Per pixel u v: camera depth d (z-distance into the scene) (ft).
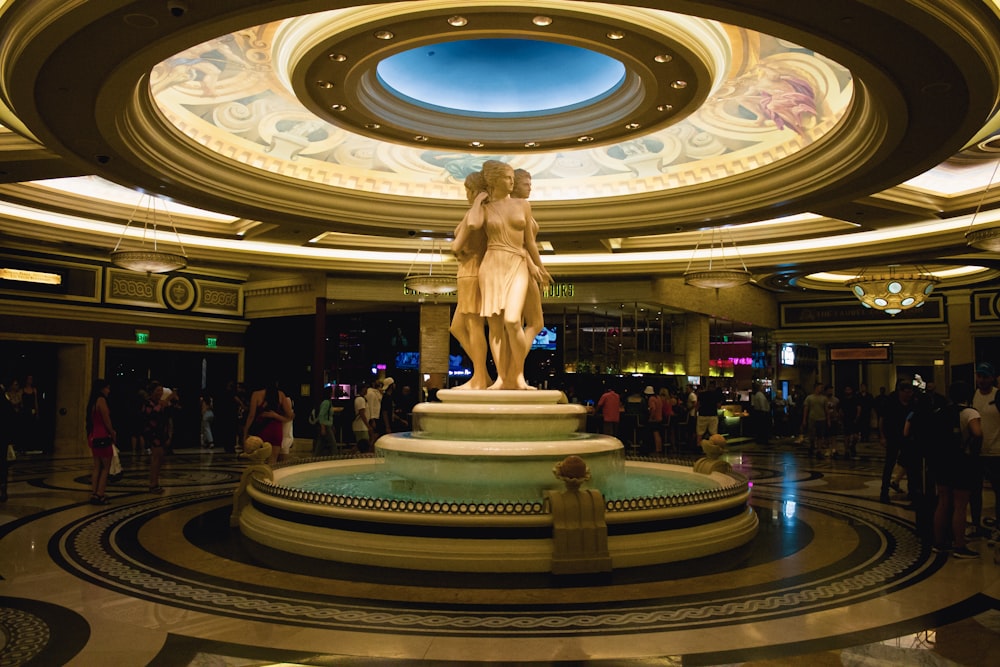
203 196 33.58
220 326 59.88
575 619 14.49
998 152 31.42
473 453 21.58
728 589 16.70
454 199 40.09
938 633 13.74
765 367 78.02
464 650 12.74
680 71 23.97
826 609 15.24
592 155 37.86
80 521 24.90
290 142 35.24
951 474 20.22
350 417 59.72
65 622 14.11
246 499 24.29
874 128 25.59
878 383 90.48
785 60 26.35
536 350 59.06
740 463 46.96
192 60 26.66
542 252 50.93
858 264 49.62
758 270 52.19
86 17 17.28
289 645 12.91
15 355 50.26
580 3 20.35
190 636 13.33
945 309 68.59
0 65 20.44
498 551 18.12
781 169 32.81
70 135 25.61
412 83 29.30
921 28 17.34
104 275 52.39
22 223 42.55
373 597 15.89
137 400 52.70
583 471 18.60
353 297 56.85
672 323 63.57
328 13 22.02
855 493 32.81
